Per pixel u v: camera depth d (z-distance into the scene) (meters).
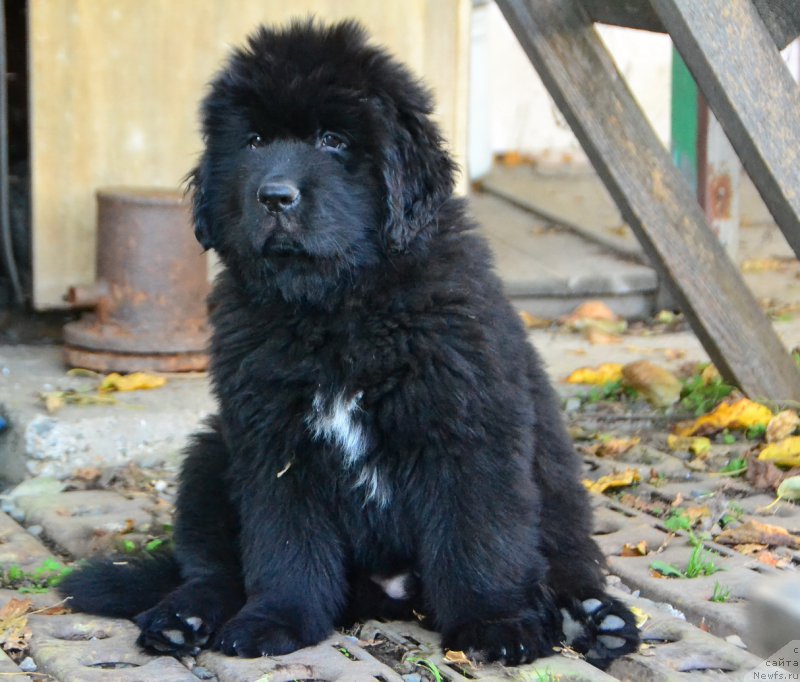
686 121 8.54
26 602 4.04
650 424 6.07
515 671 3.58
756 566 4.33
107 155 7.02
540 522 4.04
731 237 8.68
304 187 3.86
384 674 3.57
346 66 3.98
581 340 7.73
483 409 3.74
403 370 3.75
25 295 7.38
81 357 6.47
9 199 7.44
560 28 5.64
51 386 6.25
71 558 4.68
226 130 4.18
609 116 5.74
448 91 7.38
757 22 4.78
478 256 4.04
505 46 11.48
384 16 7.26
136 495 5.31
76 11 6.83
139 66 7.00
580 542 4.12
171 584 4.11
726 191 8.58
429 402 3.72
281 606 3.83
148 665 3.62
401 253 3.91
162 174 7.14
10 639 3.79
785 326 7.82
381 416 3.79
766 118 4.84
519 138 11.73
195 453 4.33
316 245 3.83
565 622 3.77
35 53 6.77
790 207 4.92
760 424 5.74
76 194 6.97
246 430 3.90
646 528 4.71
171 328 6.49
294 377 3.82
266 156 3.97
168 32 7.02
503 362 3.83
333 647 3.81
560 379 6.77
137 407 5.90
